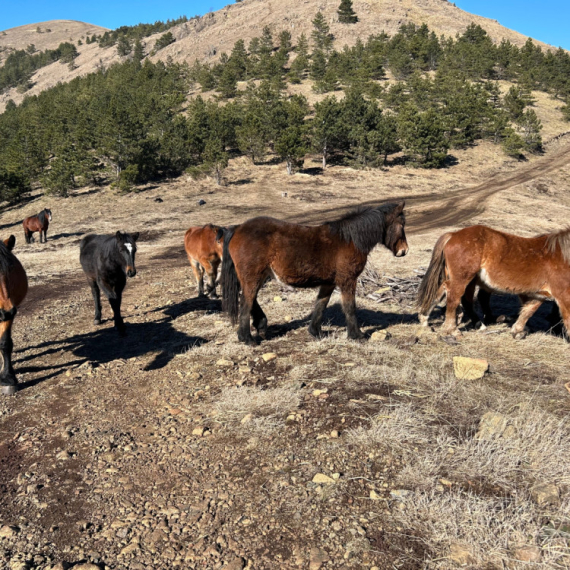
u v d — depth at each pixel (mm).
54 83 191750
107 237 8602
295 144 51406
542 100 88750
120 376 6398
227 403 5082
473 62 92875
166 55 148125
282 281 6652
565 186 49812
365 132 54062
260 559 2951
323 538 3066
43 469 4234
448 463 3709
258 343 7078
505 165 58469
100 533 3352
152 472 4047
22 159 58938
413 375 5516
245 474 3828
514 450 3766
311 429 4371
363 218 6484
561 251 6027
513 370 5664
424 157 56781
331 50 110375
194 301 10656
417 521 3119
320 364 5992
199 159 57500
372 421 4352
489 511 3133
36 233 33031
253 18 148375
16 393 6055
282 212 36344
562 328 7406
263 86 75562
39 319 9992
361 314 8555
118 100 69000
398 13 138250
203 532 3242
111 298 8250
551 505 3209
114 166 52312
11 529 3424
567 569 2705
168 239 27141
